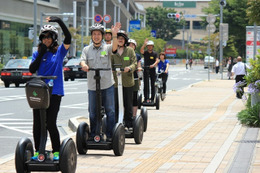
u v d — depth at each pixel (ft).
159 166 51.49
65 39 44.11
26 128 84.48
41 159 42.86
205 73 403.54
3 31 350.43
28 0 389.19
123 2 615.16
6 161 53.98
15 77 187.21
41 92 40.86
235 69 152.87
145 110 76.48
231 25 456.45
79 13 501.15
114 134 56.34
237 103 133.90
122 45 64.28
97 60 56.49
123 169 50.01
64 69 248.11
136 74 70.38
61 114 107.24
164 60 139.13
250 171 48.03
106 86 57.06
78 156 56.54
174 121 92.17
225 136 72.79
